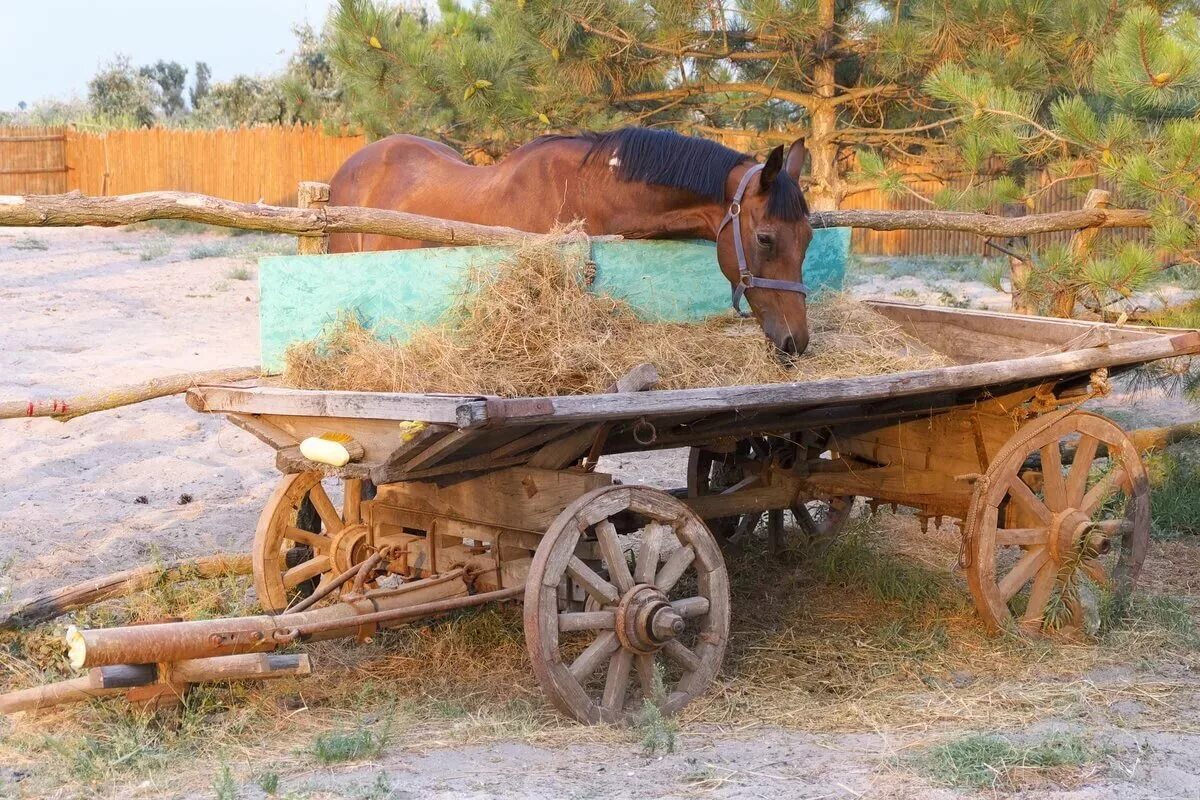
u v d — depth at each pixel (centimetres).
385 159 691
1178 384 797
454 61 1055
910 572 604
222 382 521
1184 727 413
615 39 1012
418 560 502
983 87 793
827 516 679
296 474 525
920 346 580
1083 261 754
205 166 2530
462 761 373
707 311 520
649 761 375
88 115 3394
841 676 484
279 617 420
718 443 545
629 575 430
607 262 477
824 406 492
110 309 1385
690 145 526
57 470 796
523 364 423
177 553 638
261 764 374
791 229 492
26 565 612
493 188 589
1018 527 555
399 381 411
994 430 541
